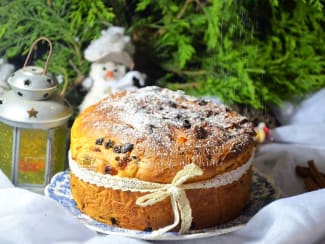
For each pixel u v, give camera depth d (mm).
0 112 695
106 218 616
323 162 808
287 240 593
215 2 875
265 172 780
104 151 604
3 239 579
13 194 619
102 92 850
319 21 933
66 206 645
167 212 597
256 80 915
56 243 595
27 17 877
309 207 613
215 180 600
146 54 927
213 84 910
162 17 929
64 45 923
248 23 901
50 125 692
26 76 688
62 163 742
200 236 598
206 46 938
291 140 874
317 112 927
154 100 679
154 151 590
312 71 936
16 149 701
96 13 871
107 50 831
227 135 628
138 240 596
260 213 620
